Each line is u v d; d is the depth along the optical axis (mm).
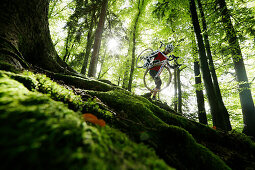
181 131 1879
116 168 539
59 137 542
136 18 11586
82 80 3367
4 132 491
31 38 2961
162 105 4770
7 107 626
